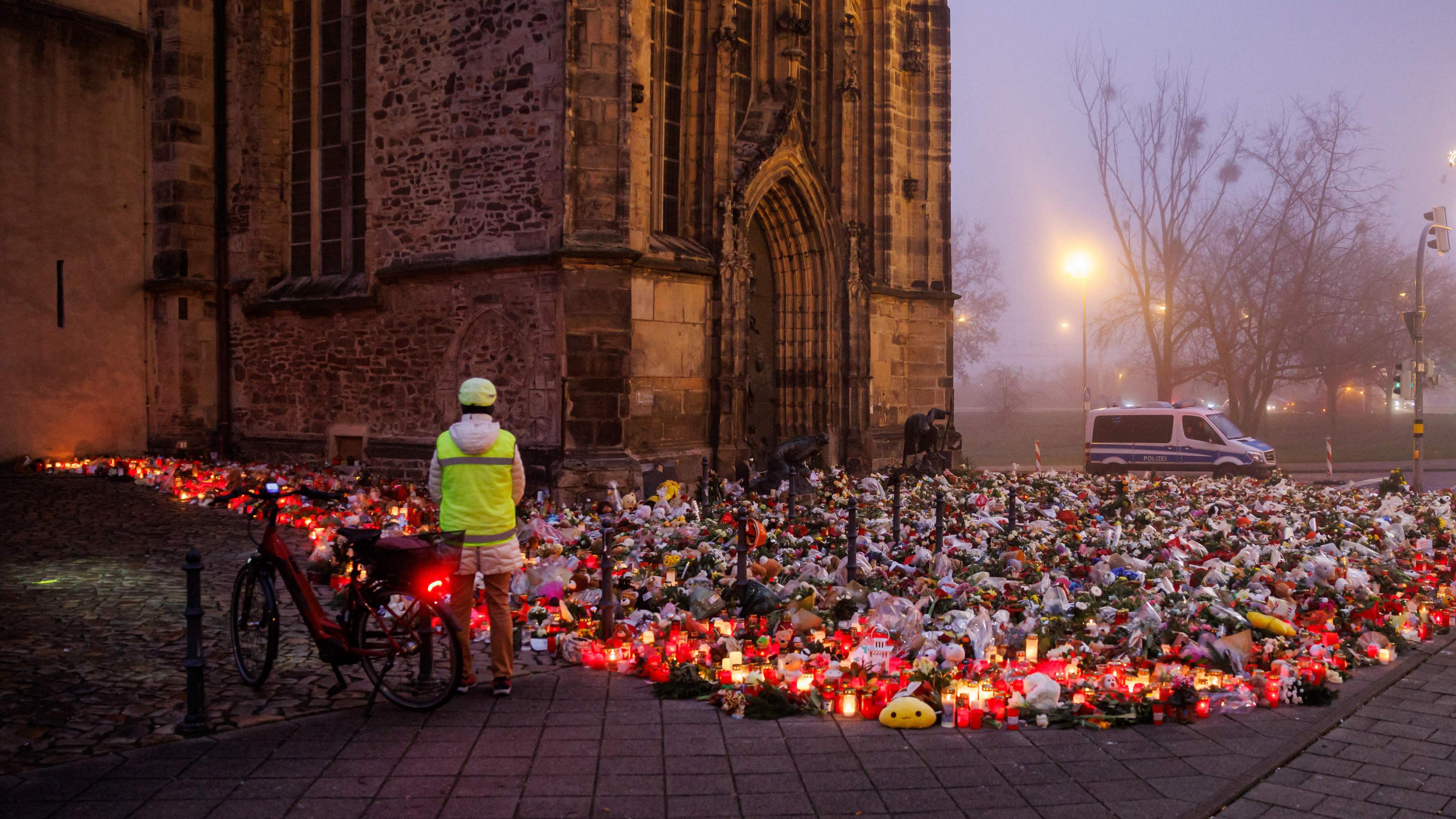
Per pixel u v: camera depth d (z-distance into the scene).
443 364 15.39
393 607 6.00
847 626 7.46
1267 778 5.19
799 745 5.55
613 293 14.05
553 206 14.12
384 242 16.02
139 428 19.08
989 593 8.08
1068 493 16.56
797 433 19.59
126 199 18.84
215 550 10.91
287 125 18.52
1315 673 6.52
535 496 13.91
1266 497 16.92
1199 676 6.45
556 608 8.12
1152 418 24.48
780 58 18.72
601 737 5.63
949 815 4.65
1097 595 8.28
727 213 16.58
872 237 21.08
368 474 15.86
